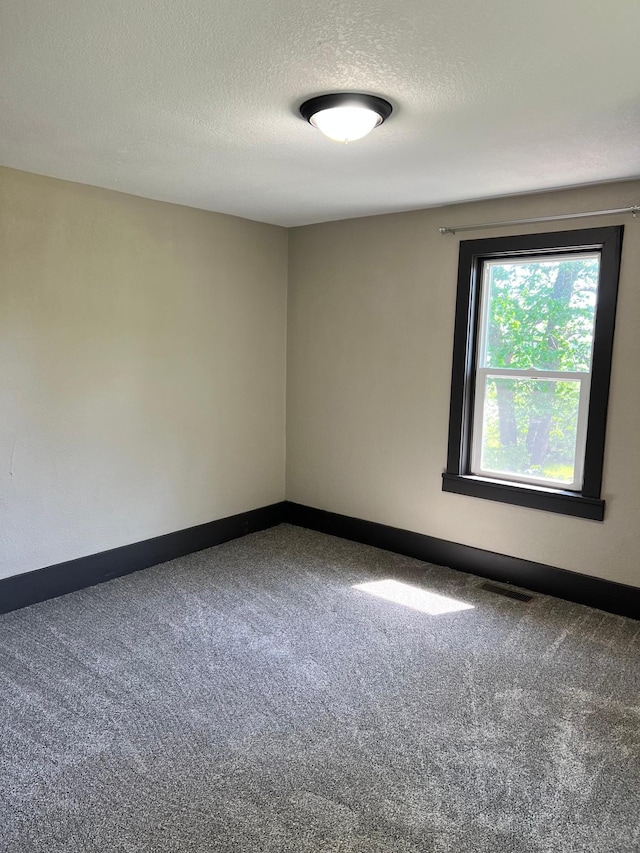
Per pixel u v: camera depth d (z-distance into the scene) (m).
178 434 3.85
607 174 2.86
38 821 1.79
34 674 2.55
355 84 1.86
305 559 3.92
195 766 2.02
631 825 1.80
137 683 2.50
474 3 1.40
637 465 3.09
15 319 3.00
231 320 4.09
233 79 1.84
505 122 2.17
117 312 3.43
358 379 4.14
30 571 3.20
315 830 1.77
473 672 2.62
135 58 1.71
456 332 3.63
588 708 2.37
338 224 4.12
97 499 3.46
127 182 3.13
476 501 3.67
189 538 3.99
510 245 3.39
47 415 3.18
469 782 1.97
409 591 3.45
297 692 2.46
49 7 1.43
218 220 3.91
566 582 3.35
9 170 2.89
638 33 1.53
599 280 3.12
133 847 1.70
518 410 3.54
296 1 1.40
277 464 4.58
